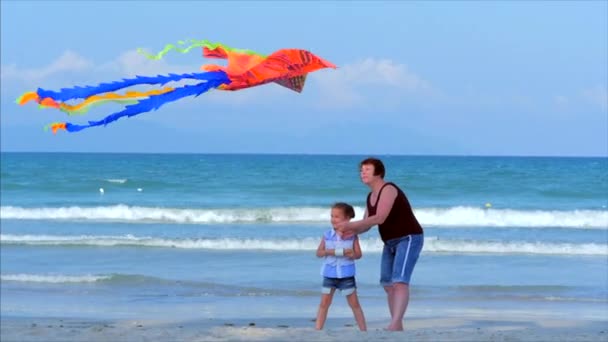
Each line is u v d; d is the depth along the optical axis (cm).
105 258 1994
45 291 1528
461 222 2842
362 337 809
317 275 1712
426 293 1495
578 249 2081
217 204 3509
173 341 818
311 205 3362
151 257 2003
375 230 2405
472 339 801
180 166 8519
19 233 2562
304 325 1169
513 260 1934
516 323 1184
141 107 517
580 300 1420
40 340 835
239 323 1190
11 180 5022
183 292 1518
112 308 1348
